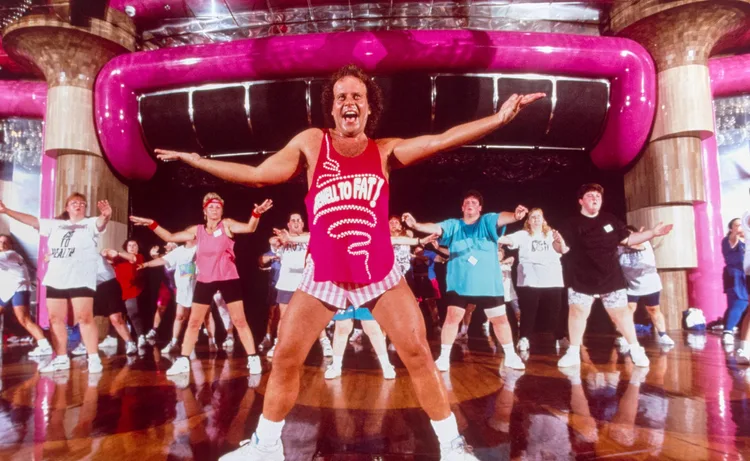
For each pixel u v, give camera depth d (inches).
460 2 296.4
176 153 67.3
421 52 276.7
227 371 175.6
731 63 317.4
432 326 343.6
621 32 299.1
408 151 67.7
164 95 299.7
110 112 294.8
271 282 278.4
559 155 342.0
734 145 332.8
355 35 278.4
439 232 177.3
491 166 357.4
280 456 70.5
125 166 309.6
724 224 331.6
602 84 295.0
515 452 79.5
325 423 101.0
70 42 289.3
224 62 284.8
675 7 274.8
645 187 302.7
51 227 179.8
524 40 281.1
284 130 302.7
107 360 212.5
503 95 289.6
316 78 289.9
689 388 129.8
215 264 170.2
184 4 294.5
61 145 293.9
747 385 133.0
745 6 270.5
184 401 125.5
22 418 108.7
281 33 317.7
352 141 68.1
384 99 289.9
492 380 147.5
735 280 234.1
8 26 285.3
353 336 300.8
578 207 406.3
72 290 177.8
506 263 296.2
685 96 284.7
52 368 181.2
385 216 66.7
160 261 247.6
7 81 342.6
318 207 66.4
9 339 311.9
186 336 172.2
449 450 67.0
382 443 86.7
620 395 122.3
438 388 66.6
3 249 239.5
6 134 354.9
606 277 166.6
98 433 95.7
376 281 64.6
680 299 297.6
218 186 405.4
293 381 68.3
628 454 77.6
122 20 301.7
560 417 101.9
